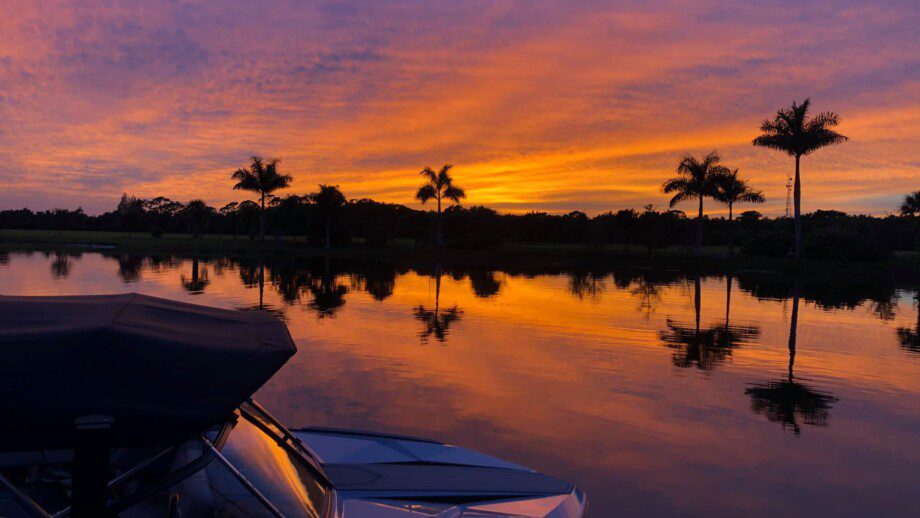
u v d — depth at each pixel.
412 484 2.70
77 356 1.68
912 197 69.00
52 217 118.88
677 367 9.37
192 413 1.67
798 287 28.09
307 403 6.82
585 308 17.05
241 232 99.88
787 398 7.67
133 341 1.78
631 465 5.23
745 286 27.58
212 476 2.00
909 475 5.14
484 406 6.88
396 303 17.08
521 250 56.56
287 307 15.58
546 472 5.02
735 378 8.72
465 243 58.00
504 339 11.48
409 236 78.94
